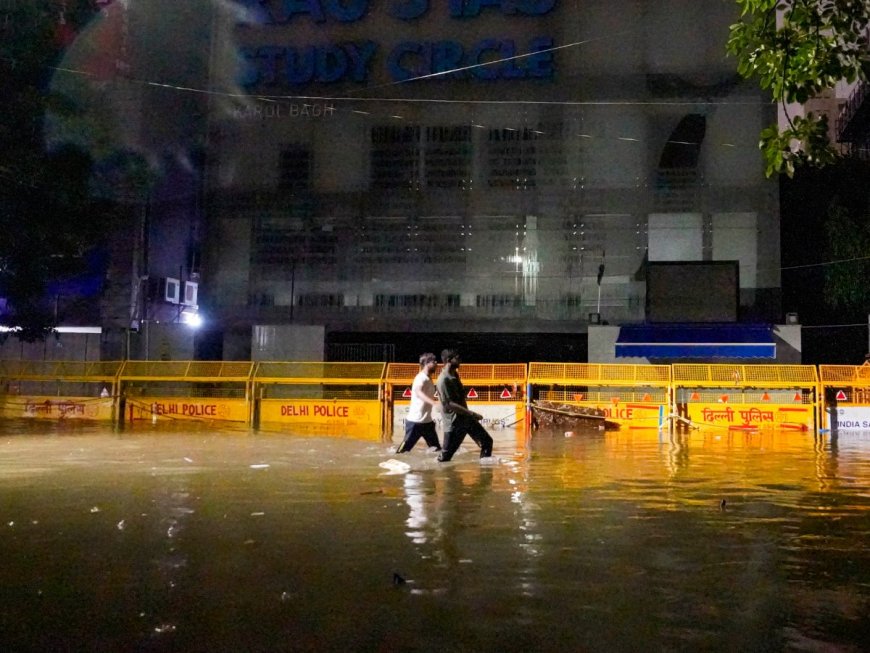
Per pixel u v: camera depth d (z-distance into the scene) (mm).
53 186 19688
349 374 19422
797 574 4578
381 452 11664
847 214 25266
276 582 4367
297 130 26766
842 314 27281
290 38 27062
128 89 25969
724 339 22812
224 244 26672
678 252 24906
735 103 25094
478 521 6078
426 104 26312
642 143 25328
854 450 12430
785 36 7684
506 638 3512
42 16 18875
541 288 25359
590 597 4113
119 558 4906
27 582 4371
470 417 10289
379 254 26078
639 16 25719
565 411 17188
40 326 23172
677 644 3449
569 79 25781
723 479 8602
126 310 26219
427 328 25703
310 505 6820
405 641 3471
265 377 19625
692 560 4879
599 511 6523
